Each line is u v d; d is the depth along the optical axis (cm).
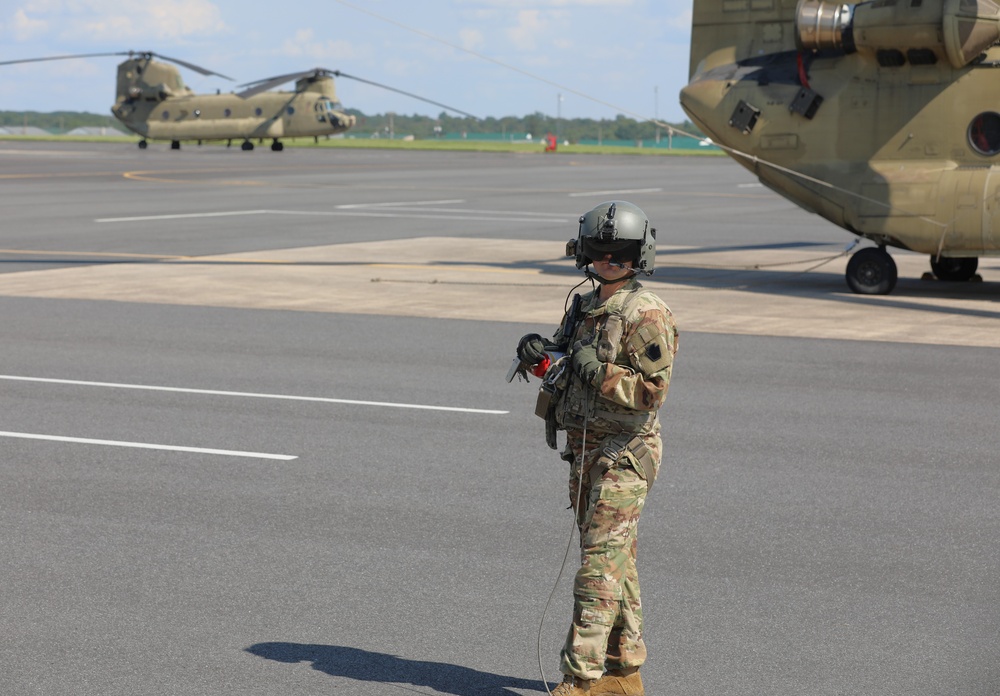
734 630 600
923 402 1171
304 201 4347
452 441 995
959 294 2005
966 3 1784
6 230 3122
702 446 988
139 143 10806
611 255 484
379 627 602
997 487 869
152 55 10331
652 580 671
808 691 529
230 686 530
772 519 787
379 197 4616
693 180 6366
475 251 2697
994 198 1827
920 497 841
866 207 1923
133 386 1211
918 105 1891
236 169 7000
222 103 10175
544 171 7350
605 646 486
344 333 1563
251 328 1597
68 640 580
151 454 943
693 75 2142
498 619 614
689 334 1579
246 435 1008
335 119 9956
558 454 955
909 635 594
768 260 2584
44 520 772
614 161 9675
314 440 993
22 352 1402
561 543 735
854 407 1144
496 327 1625
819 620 613
